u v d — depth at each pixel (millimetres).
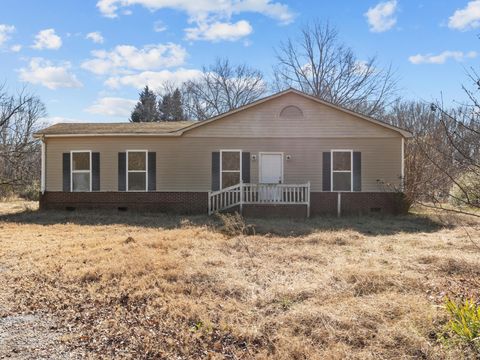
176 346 4266
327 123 15891
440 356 3797
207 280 6324
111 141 16422
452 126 4496
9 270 7234
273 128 15992
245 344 4270
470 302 4492
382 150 15789
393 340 4137
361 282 6059
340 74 33500
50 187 16734
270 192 15070
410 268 7074
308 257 7941
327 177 15844
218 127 16078
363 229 11961
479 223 12703
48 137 16531
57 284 6371
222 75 42000
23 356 4023
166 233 10797
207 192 15922
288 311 5020
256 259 7797
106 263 7301
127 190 16328
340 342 4172
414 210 16500
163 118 49312
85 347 4254
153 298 5617
